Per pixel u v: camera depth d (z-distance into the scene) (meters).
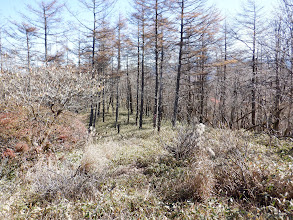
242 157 4.66
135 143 10.42
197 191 3.93
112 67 24.06
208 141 6.84
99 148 8.26
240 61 14.39
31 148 7.08
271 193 3.56
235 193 3.88
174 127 13.25
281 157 5.49
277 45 8.59
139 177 5.33
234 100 13.86
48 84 7.43
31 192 4.29
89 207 3.52
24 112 8.52
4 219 3.09
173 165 5.81
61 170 5.18
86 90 8.31
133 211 3.51
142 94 19.05
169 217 3.30
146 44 15.36
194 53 14.15
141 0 13.89
